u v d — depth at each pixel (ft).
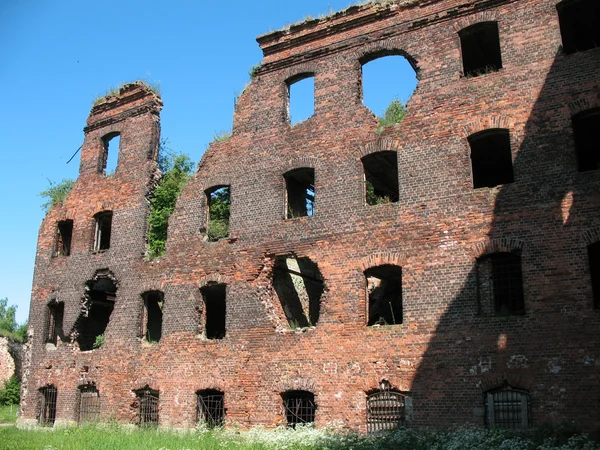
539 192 57.67
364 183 68.59
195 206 80.33
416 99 67.05
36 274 95.66
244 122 79.71
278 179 74.33
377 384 61.16
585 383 51.75
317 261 68.33
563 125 58.29
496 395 55.83
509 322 56.18
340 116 71.97
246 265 73.61
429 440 54.85
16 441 64.75
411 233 63.26
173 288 78.84
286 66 78.59
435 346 59.06
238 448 56.85
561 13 65.57
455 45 66.64
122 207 88.28
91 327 91.97
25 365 92.27
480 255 58.90
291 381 66.44
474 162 77.15
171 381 75.31
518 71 62.03
